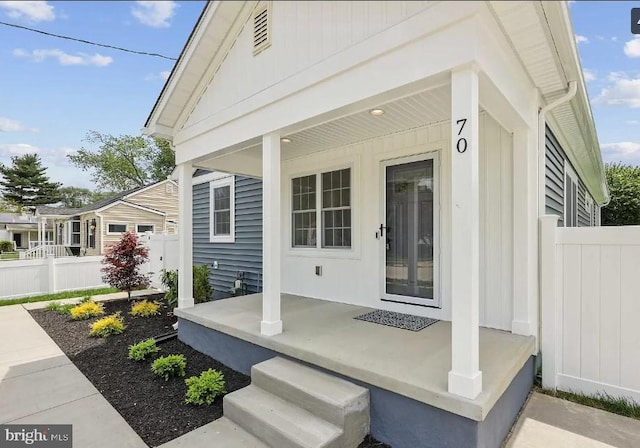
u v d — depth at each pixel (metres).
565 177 5.85
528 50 2.76
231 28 4.06
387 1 2.60
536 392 3.32
